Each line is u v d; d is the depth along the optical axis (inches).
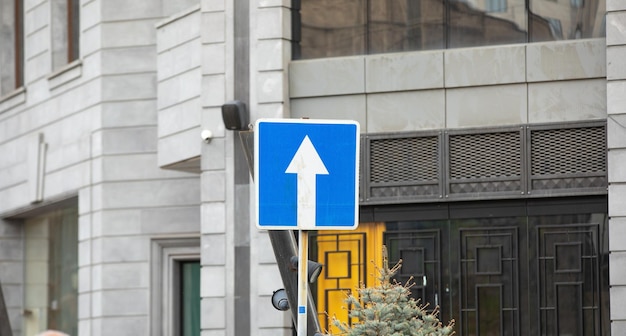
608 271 789.9
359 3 868.6
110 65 1080.2
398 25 857.5
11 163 1247.5
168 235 1060.5
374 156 847.1
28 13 1226.0
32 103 1208.8
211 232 893.8
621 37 767.7
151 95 1067.9
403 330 610.2
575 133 801.6
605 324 788.0
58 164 1157.1
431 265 830.5
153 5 1068.5
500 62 823.1
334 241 855.7
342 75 861.2
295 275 450.6
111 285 1077.1
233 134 888.3
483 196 816.9
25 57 1229.7
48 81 1176.8
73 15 1175.6
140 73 1071.0
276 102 868.6
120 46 1077.8
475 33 837.2
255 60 879.7
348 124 408.5
